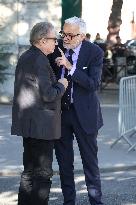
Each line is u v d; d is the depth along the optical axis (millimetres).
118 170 13133
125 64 31703
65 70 9062
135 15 70062
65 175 9391
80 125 9141
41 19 22422
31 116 8148
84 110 9133
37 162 8367
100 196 9430
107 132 17297
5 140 15727
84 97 9148
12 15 22453
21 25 22484
